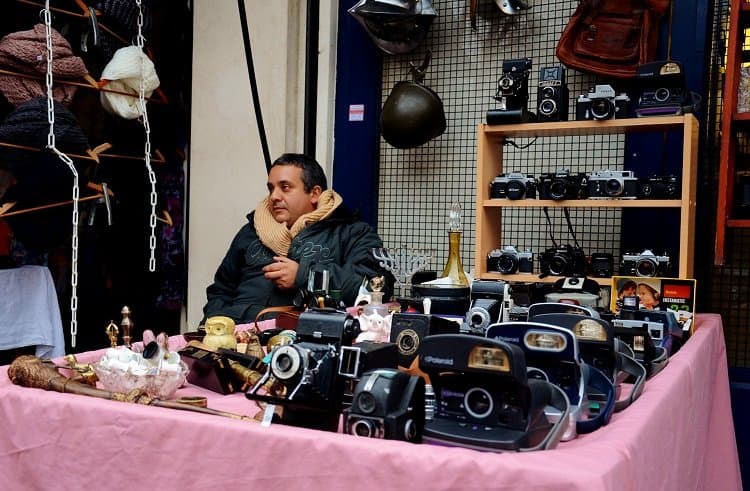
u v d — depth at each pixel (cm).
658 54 295
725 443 232
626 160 302
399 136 326
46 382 116
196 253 373
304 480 89
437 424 93
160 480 99
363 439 88
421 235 357
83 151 267
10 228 267
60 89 278
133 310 349
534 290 210
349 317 109
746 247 291
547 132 279
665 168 295
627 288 205
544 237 327
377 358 107
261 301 281
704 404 187
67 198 260
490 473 78
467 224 347
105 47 302
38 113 248
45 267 277
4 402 114
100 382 125
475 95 344
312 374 97
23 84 260
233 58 362
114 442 103
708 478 229
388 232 364
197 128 371
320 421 101
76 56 280
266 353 146
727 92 254
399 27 328
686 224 248
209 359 133
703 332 203
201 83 369
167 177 359
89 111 315
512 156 332
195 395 130
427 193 355
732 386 284
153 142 349
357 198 365
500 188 278
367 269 269
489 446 87
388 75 362
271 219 291
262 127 297
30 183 248
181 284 369
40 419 110
